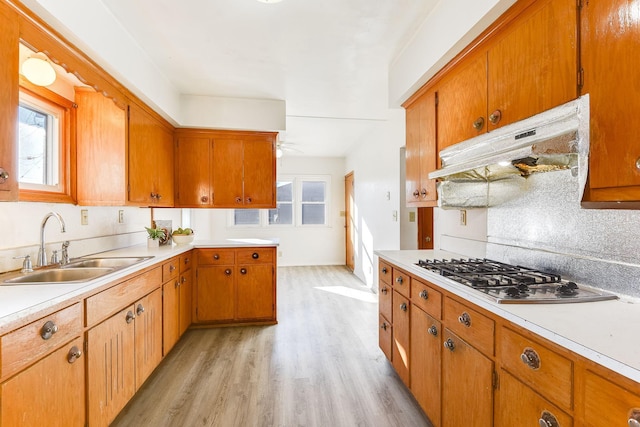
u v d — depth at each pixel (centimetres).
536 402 96
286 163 678
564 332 88
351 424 179
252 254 331
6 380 102
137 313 194
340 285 508
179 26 201
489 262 194
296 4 179
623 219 123
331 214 692
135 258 221
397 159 378
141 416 185
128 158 234
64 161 217
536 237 169
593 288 133
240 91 313
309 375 232
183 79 285
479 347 125
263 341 293
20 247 178
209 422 180
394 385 219
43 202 195
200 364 248
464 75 180
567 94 113
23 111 194
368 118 400
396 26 204
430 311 166
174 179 335
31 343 112
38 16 138
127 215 296
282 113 337
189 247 307
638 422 68
